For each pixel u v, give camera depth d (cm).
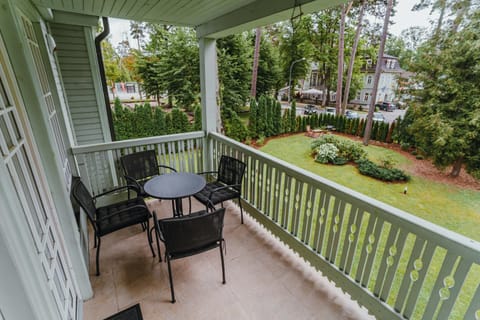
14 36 125
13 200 80
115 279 212
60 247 153
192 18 293
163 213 326
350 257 183
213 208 251
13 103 118
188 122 693
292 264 231
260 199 286
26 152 122
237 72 815
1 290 79
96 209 246
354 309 184
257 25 257
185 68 819
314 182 203
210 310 183
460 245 118
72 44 343
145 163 317
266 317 178
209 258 237
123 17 294
